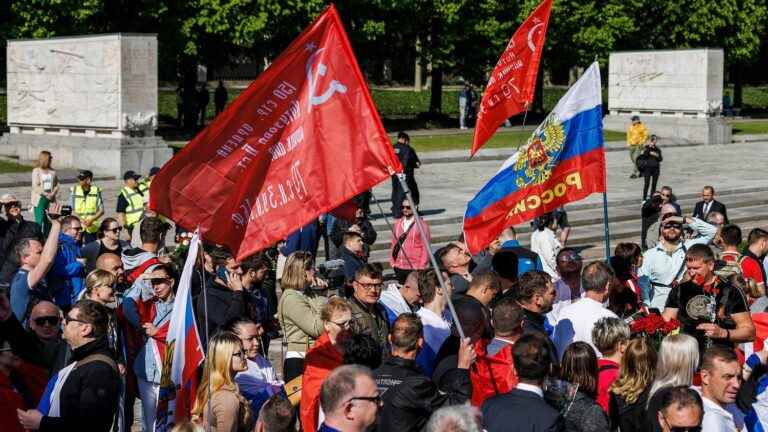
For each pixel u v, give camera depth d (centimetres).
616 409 945
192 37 5003
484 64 6138
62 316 1183
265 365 1088
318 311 1167
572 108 1271
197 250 897
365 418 712
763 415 981
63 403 908
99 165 3703
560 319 1121
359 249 1558
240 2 5003
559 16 6256
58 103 3875
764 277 1503
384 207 3300
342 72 933
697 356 908
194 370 923
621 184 3891
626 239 3025
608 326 983
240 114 920
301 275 1184
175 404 980
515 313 977
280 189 936
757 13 6938
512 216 1267
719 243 1809
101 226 1593
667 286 1617
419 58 6053
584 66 6569
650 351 941
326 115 934
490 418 827
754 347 1191
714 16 6775
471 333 1034
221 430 912
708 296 1186
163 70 5475
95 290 1125
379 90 7400
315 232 1881
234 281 1189
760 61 8925
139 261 1355
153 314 1148
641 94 5653
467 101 6044
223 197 931
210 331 1168
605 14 6450
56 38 3844
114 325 1149
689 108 5444
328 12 927
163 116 5969
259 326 1193
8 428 896
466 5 5919
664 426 836
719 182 3947
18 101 4009
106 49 3691
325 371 991
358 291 1147
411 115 6712
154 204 923
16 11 4809
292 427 817
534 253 1580
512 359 866
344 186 937
